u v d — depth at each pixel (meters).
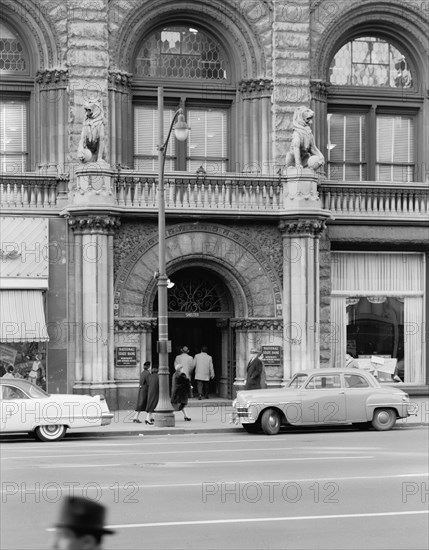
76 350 35.19
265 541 13.14
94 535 5.41
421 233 38.53
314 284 36.59
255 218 36.16
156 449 24.25
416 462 21.28
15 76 36.22
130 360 35.53
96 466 20.67
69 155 35.62
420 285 39.34
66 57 35.84
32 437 28.48
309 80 37.62
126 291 35.56
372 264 38.88
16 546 12.73
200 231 36.19
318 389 29.36
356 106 39.25
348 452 23.30
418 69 39.59
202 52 37.94
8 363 34.94
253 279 36.53
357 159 39.34
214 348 39.03
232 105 38.03
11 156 36.41
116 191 35.38
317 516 15.07
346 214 37.78
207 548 12.66
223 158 38.09
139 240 35.69
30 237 35.03
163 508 15.66
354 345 38.66
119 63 36.34
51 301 35.22
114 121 36.09
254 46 37.44
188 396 32.59
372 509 15.67
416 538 13.41
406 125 39.75
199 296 37.31
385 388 30.03
